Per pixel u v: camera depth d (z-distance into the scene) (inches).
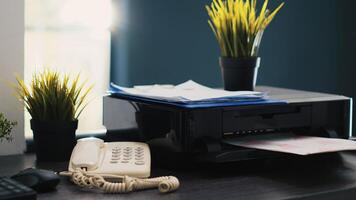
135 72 71.7
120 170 42.7
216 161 45.5
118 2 70.2
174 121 46.8
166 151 48.3
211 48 76.5
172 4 73.0
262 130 51.1
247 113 49.4
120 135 54.5
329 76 90.1
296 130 54.2
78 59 69.2
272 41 82.7
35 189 40.4
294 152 43.8
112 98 55.6
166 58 73.4
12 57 55.9
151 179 41.7
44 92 50.9
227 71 58.3
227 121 48.2
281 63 84.2
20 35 56.1
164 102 48.3
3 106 56.0
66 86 52.1
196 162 47.8
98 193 40.5
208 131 47.2
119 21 70.6
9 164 51.2
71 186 42.4
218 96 48.8
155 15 72.0
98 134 68.1
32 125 52.0
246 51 57.7
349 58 91.8
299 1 85.0
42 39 66.6
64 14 67.7
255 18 59.5
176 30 73.6
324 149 44.9
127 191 40.4
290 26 84.4
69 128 51.8
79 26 68.8
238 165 49.8
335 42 90.0
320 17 87.7
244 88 58.1
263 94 51.7
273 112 50.9
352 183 43.9
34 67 66.3
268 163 50.8
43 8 66.3
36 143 52.2
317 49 88.0
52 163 51.5
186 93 51.1
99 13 69.8
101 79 70.9
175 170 47.8
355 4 90.9
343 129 55.1
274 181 44.3
